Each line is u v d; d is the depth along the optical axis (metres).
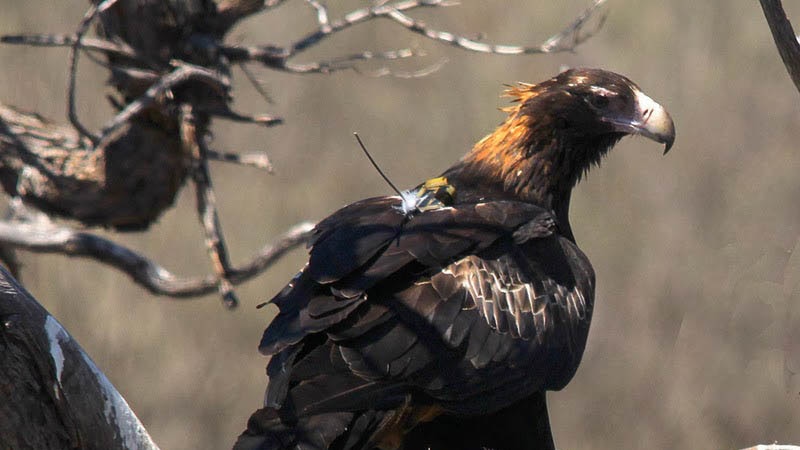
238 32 26.91
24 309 6.57
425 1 11.00
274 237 26.98
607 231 26.86
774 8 7.00
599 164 9.37
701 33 27.47
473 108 27.53
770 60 27.31
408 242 7.84
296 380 7.22
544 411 8.55
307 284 7.71
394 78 27.78
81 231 11.91
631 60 27.39
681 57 27.39
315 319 7.41
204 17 10.94
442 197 8.89
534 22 27.30
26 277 24.20
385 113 27.86
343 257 7.66
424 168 27.62
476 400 7.72
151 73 10.62
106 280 25.08
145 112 10.91
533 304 8.05
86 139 11.20
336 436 7.01
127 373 25.38
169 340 25.92
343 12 27.78
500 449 8.37
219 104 10.70
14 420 6.59
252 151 27.47
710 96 27.30
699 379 24.47
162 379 25.80
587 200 27.14
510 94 9.36
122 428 6.81
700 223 26.50
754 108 27.19
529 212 8.55
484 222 8.23
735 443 23.31
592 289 8.55
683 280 25.81
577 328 8.27
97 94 23.02
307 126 27.73
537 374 7.97
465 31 27.38
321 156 27.78
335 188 27.62
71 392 6.66
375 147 27.83
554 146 9.05
